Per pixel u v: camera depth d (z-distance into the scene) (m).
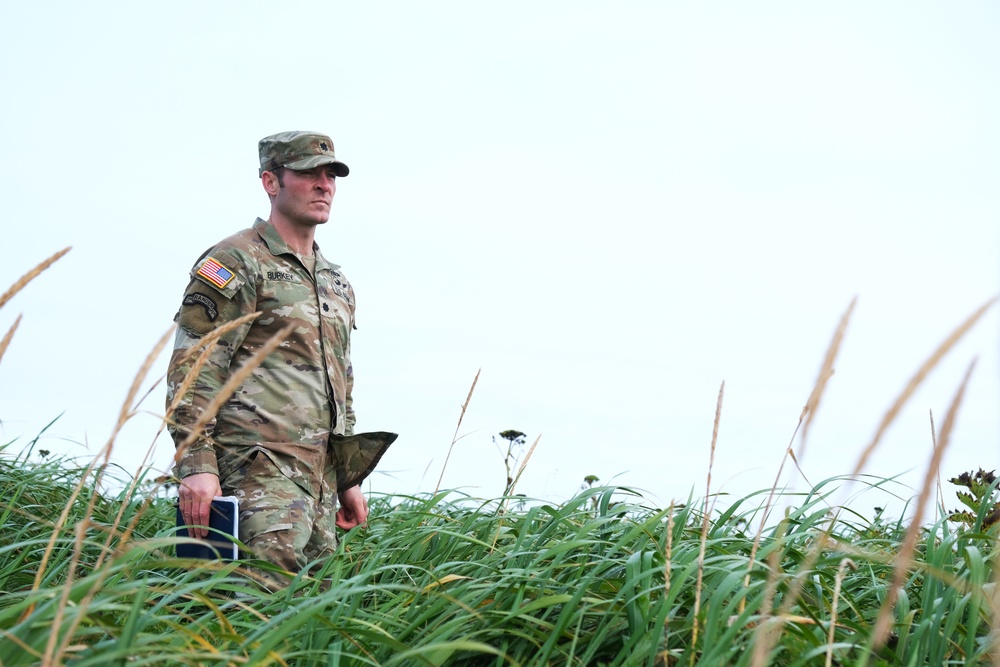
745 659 2.40
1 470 5.22
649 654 2.72
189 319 4.46
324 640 2.84
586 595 3.16
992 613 3.01
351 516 5.08
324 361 4.76
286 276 4.70
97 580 2.26
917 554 3.71
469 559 3.96
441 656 2.73
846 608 3.28
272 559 4.32
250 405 4.51
